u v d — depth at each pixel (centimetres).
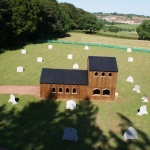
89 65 4472
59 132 3456
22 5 8706
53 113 4025
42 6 10062
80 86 4538
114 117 4000
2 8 8138
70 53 8456
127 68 6988
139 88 5388
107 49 9462
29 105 4278
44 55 8000
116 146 3188
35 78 5681
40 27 10644
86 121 3819
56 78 4569
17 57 7575
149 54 8975
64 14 12850
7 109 4088
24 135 3338
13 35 8881
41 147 3088
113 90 4566
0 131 3406
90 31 15275
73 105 4188
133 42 12112
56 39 11425
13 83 5300
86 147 3131
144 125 3781
